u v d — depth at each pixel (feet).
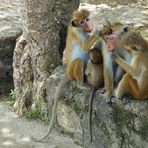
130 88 12.64
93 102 13.43
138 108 12.58
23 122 14.85
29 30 14.80
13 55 16.24
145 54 12.29
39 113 15.02
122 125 12.94
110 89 13.01
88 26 13.10
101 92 13.26
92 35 13.02
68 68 13.66
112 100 13.01
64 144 14.05
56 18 15.47
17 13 18.47
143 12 18.57
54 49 15.02
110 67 12.89
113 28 12.59
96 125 13.57
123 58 12.66
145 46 12.27
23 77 15.30
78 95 13.83
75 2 15.71
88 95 13.58
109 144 13.37
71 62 13.57
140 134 12.60
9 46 16.47
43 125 14.74
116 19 17.69
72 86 13.94
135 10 18.79
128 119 12.77
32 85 15.26
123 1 20.45
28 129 14.52
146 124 12.44
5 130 14.46
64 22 15.65
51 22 14.85
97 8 19.13
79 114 13.94
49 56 14.94
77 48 13.39
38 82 15.06
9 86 16.69
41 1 14.55
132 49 12.26
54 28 15.02
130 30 12.56
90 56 13.14
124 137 12.98
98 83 13.32
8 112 15.37
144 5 19.77
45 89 14.89
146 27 16.93
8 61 16.56
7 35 16.47
